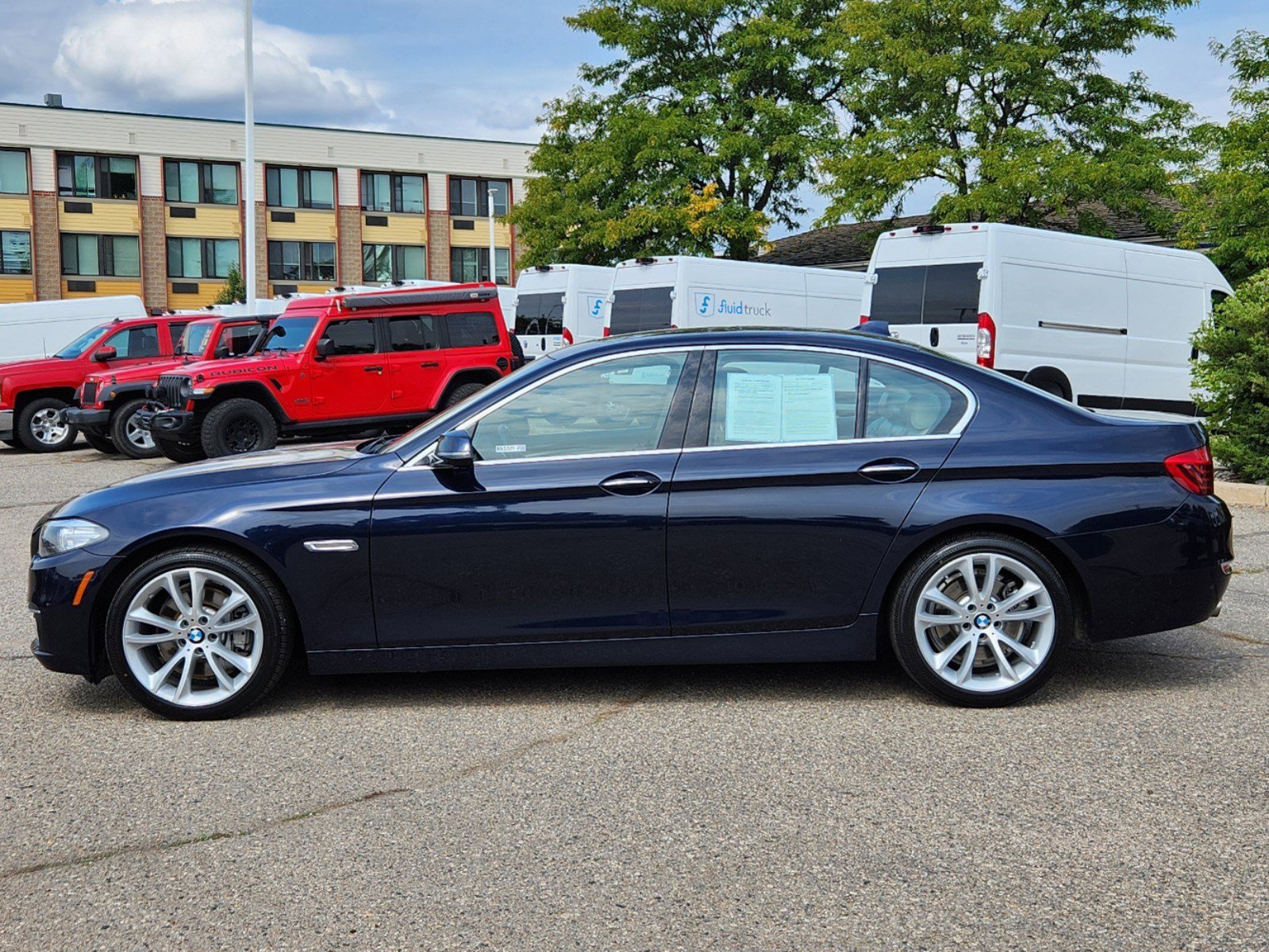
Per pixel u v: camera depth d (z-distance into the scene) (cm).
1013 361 1288
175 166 4900
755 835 328
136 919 284
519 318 2130
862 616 441
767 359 457
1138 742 400
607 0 2997
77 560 437
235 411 1363
